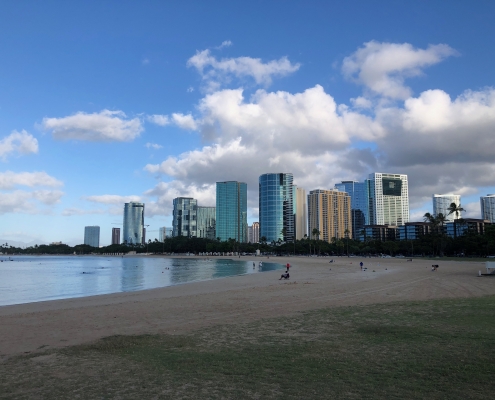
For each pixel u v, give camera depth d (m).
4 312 25.67
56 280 64.31
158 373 10.61
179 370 10.83
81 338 16.38
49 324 20.05
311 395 8.66
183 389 9.27
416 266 80.00
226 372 10.52
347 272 65.56
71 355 12.98
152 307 25.42
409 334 14.47
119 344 14.37
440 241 146.38
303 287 37.72
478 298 24.73
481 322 16.33
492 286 33.53
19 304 30.67
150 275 75.12
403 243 177.12
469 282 38.19
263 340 14.48
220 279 55.88
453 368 10.19
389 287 35.44
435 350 12.05
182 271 88.69
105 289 47.59
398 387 9.00
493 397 8.22
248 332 16.08
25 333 17.80
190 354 12.62
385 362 11.04
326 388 9.09
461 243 138.12
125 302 29.12
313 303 25.23
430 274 52.25
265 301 27.03
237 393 8.91
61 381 10.20
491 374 9.62
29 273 87.44
